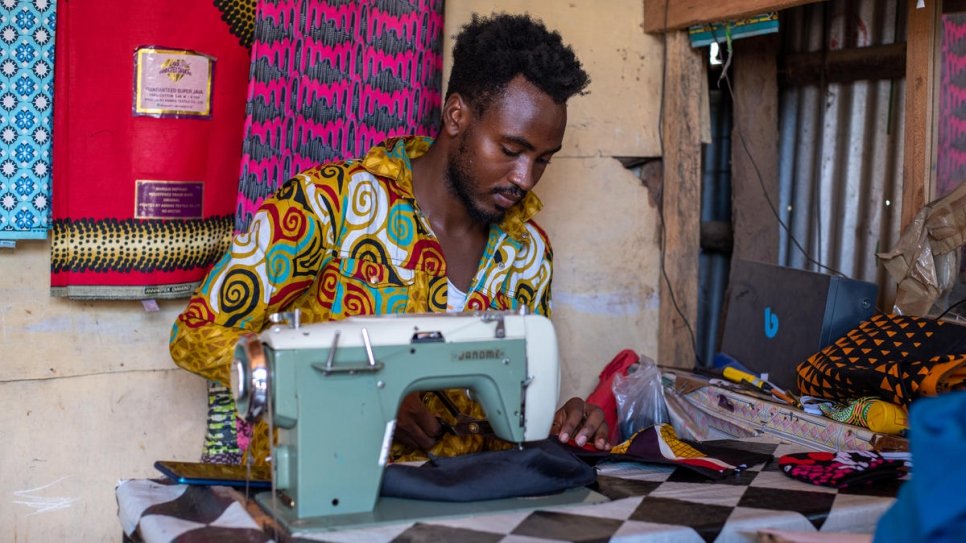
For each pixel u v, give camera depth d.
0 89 2.40
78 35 2.44
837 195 3.44
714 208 3.84
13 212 2.43
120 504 1.68
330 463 1.53
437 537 1.45
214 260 2.67
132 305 2.73
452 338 1.65
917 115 2.59
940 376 2.01
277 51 2.64
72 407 2.69
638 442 2.00
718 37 3.18
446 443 2.08
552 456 1.70
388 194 2.05
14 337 2.60
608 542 1.44
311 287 2.06
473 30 1.99
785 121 3.63
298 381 1.51
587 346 3.40
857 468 1.80
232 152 2.66
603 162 3.36
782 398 2.47
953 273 2.45
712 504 1.63
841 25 3.42
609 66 3.32
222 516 1.56
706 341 3.85
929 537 1.04
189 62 2.55
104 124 2.49
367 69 2.80
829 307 2.46
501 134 1.89
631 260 3.44
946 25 2.59
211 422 2.65
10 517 2.65
